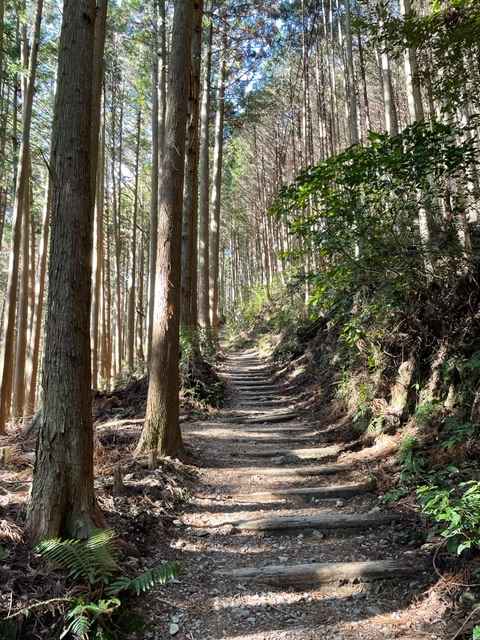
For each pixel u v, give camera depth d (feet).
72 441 10.87
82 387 11.15
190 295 34.24
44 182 52.80
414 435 16.87
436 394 17.25
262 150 92.99
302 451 21.02
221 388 34.65
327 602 10.39
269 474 18.42
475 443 13.87
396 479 15.42
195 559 12.18
